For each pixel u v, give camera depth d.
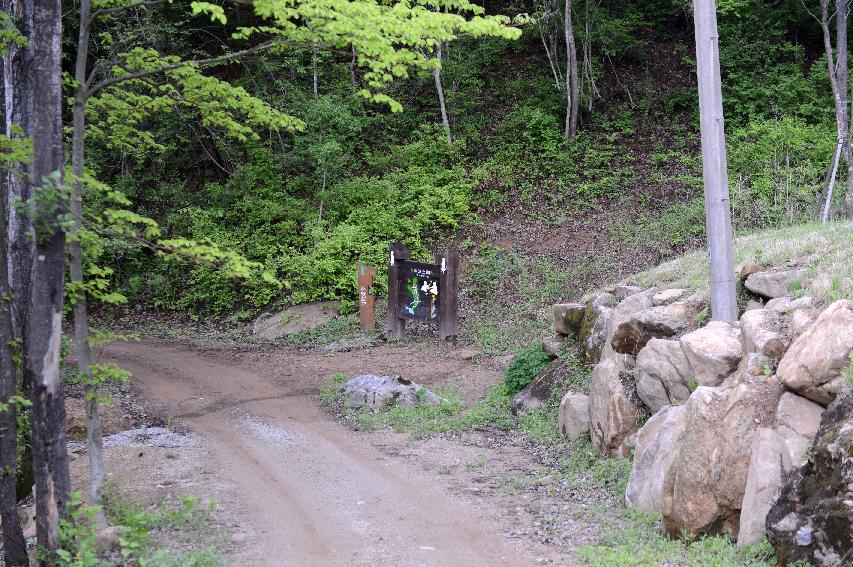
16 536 8.56
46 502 7.79
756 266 11.43
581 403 11.55
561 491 9.61
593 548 7.48
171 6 28.64
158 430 13.12
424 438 12.43
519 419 13.07
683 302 11.68
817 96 26.95
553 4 28.11
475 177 25.86
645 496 8.61
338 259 23.30
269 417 13.91
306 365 18.16
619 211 23.81
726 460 7.54
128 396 15.45
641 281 13.83
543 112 27.98
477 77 30.72
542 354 14.66
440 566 7.30
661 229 22.14
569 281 20.95
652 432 9.21
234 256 8.16
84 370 8.22
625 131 27.19
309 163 26.33
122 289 26.06
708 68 10.73
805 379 7.43
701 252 14.49
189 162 29.98
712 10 10.84
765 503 7.07
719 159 10.77
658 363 9.98
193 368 18.14
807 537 6.38
